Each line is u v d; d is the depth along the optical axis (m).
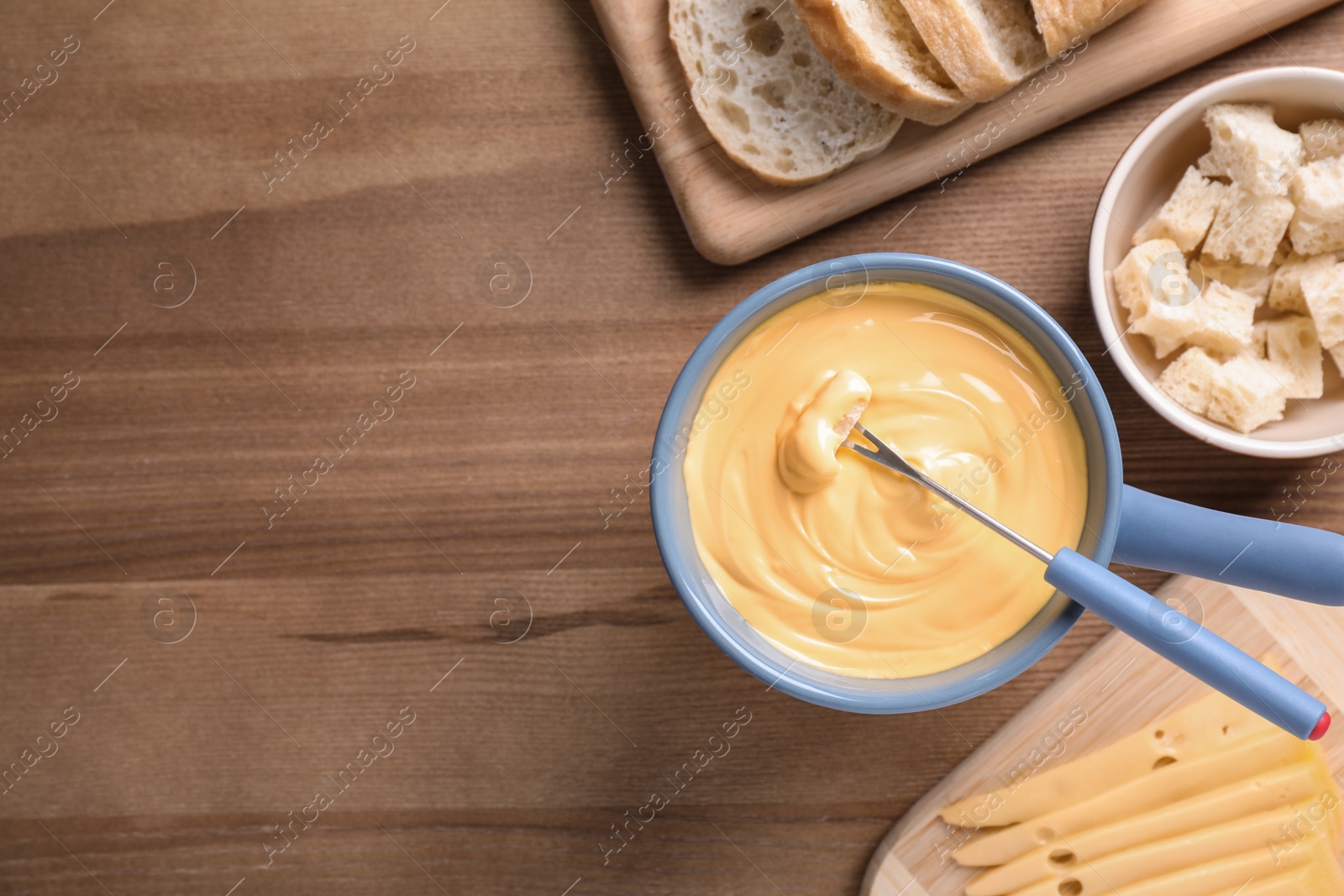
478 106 0.97
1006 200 0.95
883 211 0.95
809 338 0.88
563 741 0.97
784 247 0.95
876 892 0.95
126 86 0.98
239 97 0.98
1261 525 0.87
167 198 0.98
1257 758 0.92
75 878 0.99
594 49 0.96
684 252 0.96
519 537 0.97
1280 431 0.90
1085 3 0.89
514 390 0.97
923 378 0.87
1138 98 0.94
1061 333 0.84
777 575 0.87
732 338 0.86
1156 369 0.92
